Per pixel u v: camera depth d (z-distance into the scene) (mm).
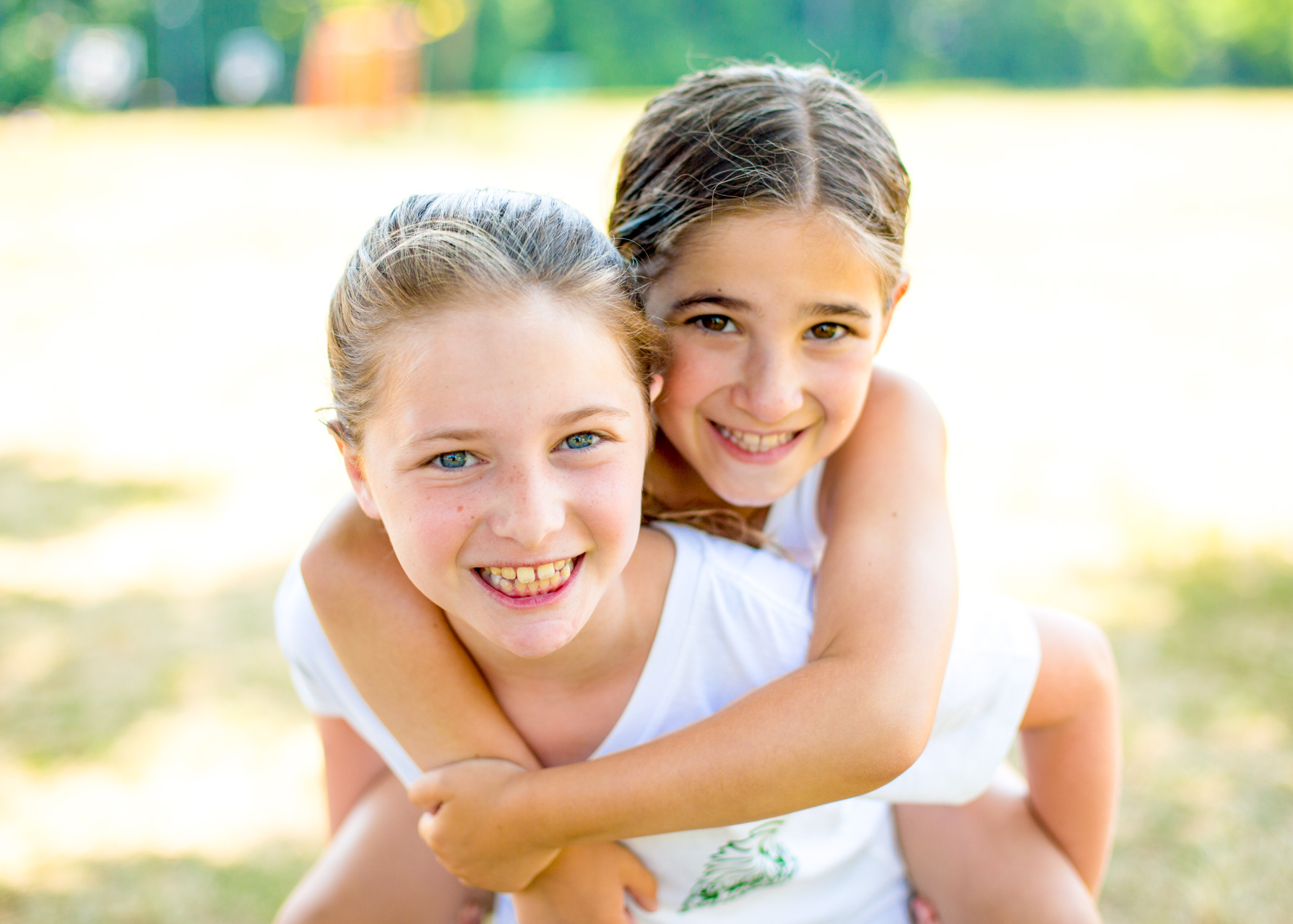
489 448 1028
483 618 1086
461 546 1055
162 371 7520
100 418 6492
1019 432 5879
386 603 1265
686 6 33844
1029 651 1347
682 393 1386
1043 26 34906
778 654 1286
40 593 4156
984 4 34969
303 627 1388
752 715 1165
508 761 1253
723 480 1427
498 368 1011
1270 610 3770
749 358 1351
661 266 1365
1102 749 1429
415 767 1344
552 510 1039
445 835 1236
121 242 12555
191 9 33781
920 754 1183
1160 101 28453
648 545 1318
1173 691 3289
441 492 1047
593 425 1058
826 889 1424
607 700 1292
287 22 33969
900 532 1330
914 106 26109
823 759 1145
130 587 4203
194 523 4875
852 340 1381
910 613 1233
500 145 20766
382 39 26203
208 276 10805
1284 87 35062
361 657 1273
